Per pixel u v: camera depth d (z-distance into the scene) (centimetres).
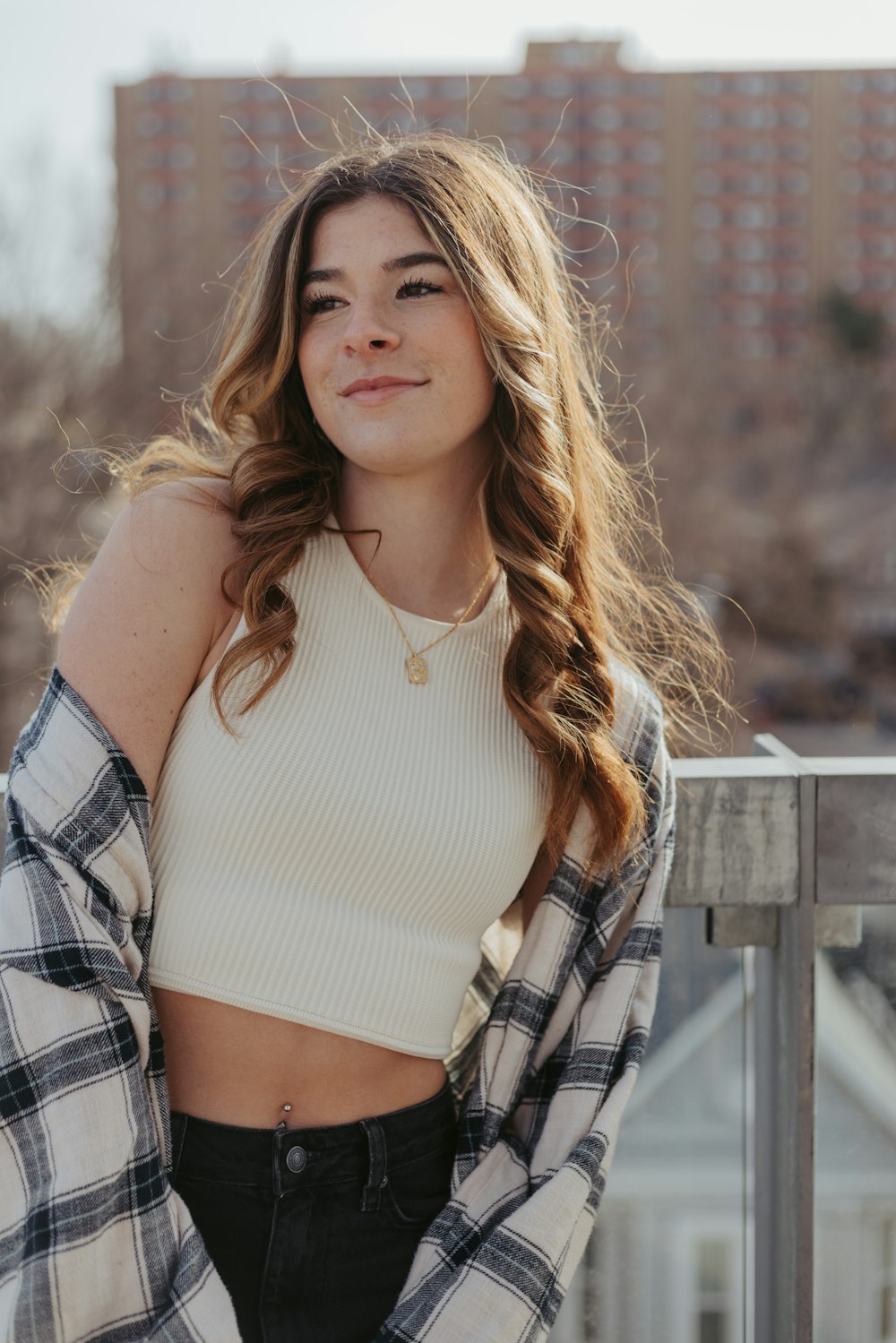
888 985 159
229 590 134
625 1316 163
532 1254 130
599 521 168
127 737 127
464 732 142
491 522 150
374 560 147
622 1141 162
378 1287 133
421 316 140
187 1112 131
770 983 159
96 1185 118
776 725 3391
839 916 159
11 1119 120
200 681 133
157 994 132
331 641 138
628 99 6144
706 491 3644
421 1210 137
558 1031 146
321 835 132
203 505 137
